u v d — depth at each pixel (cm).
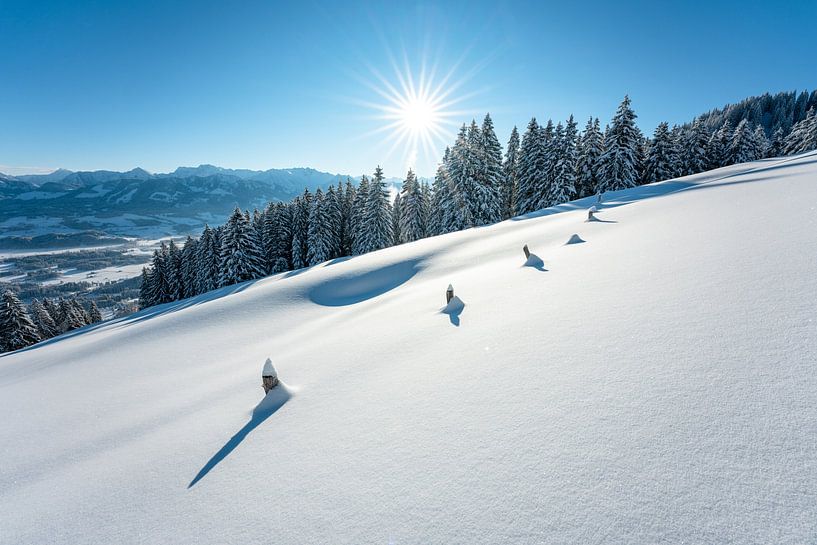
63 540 311
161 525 297
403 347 544
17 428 676
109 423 627
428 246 1884
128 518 318
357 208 4509
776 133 5831
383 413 369
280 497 288
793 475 189
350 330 796
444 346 496
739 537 169
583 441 252
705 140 4388
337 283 1605
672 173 3891
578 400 296
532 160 3703
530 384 340
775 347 288
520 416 299
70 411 729
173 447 438
